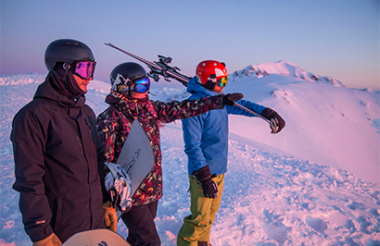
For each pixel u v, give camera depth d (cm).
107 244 126
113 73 181
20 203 117
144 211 189
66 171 130
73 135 133
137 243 201
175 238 273
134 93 182
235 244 268
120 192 162
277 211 343
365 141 9762
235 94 202
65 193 130
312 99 12388
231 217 316
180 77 231
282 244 275
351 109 12288
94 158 148
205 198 219
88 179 139
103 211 167
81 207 136
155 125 198
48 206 122
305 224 319
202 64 217
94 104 1396
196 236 225
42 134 122
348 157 8519
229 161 589
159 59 223
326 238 295
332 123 10644
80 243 120
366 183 548
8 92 1722
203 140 218
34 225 116
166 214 324
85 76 133
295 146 8456
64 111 132
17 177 118
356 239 300
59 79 127
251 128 8238
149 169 171
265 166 582
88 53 133
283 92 12275
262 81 16012
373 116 12212
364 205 405
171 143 711
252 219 317
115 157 185
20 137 117
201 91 220
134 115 186
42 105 123
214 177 222
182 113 201
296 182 482
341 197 434
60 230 132
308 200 395
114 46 190
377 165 8412
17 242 232
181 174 464
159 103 206
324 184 498
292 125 9762
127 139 179
